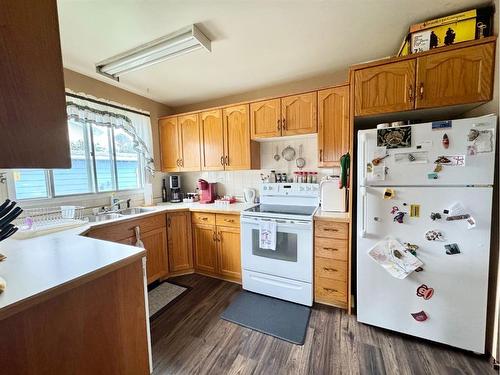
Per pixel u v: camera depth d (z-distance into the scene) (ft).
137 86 8.50
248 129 8.36
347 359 4.77
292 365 4.66
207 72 7.47
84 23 4.84
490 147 4.25
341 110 6.89
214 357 4.90
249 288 7.52
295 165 8.77
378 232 5.22
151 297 7.26
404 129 4.82
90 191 7.87
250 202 9.45
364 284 5.51
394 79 5.12
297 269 6.72
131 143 9.17
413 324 5.11
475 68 4.49
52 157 1.99
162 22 4.90
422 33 4.91
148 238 7.72
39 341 2.57
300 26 5.20
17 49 1.76
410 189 4.87
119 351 3.48
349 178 6.10
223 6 4.49
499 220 4.40
